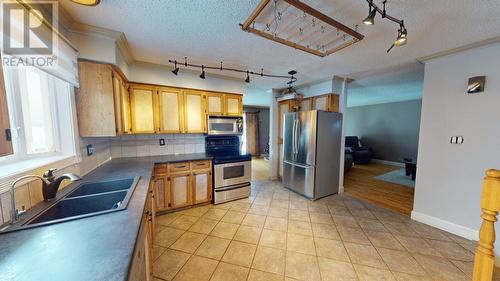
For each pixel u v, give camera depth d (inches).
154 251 76.7
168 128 114.0
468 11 57.4
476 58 80.9
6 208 38.0
